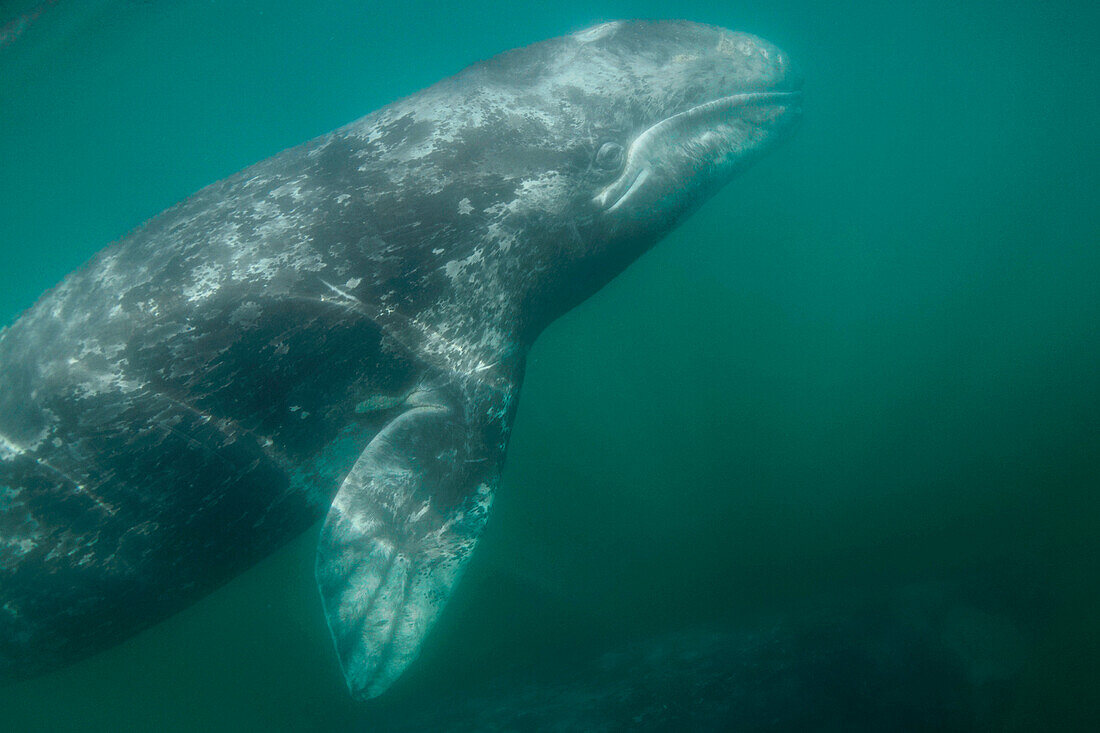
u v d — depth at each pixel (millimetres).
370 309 4367
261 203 4602
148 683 8094
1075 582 7773
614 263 5789
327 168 4746
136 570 4398
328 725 7516
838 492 9602
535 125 5074
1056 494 9086
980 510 9125
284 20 26156
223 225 4512
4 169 31016
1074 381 11359
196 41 24344
